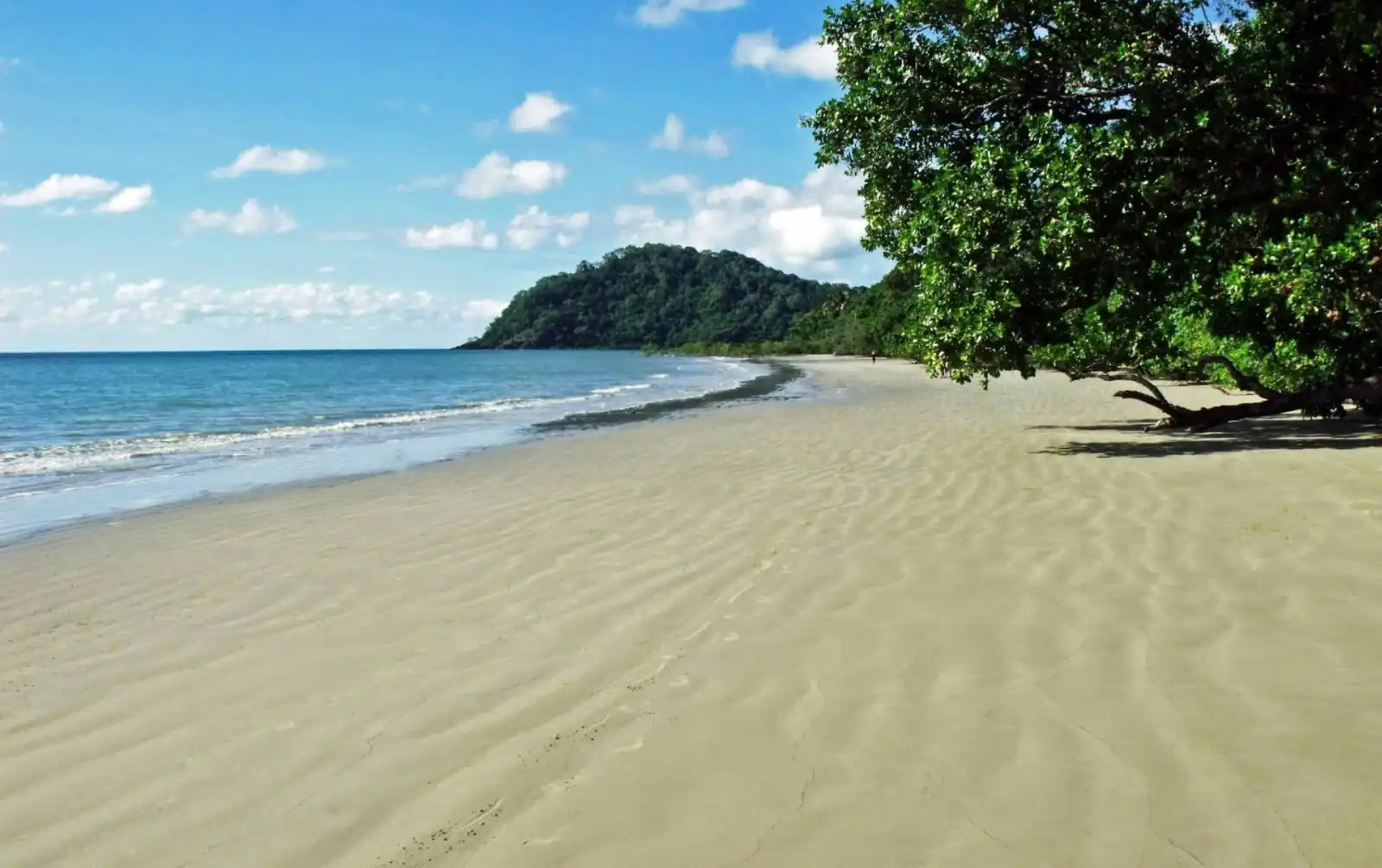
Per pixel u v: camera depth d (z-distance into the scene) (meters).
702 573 6.17
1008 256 10.57
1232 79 9.62
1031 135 10.38
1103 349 13.66
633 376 58.12
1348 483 7.92
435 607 5.66
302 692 4.31
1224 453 10.24
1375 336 10.73
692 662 4.47
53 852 2.99
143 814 3.21
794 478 10.30
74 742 3.85
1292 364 13.09
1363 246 8.68
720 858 2.76
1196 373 21.33
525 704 4.04
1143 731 3.46
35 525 9.55
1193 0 10.02
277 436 19.64
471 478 11.85
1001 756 3.33
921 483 9.43
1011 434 13.85
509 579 6.28
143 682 4.54
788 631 4.85
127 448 17.53
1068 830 2.82
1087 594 5.20
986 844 2.76
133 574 7.03
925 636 4.66
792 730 3.64
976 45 11.09
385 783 3.35
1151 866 2.61
